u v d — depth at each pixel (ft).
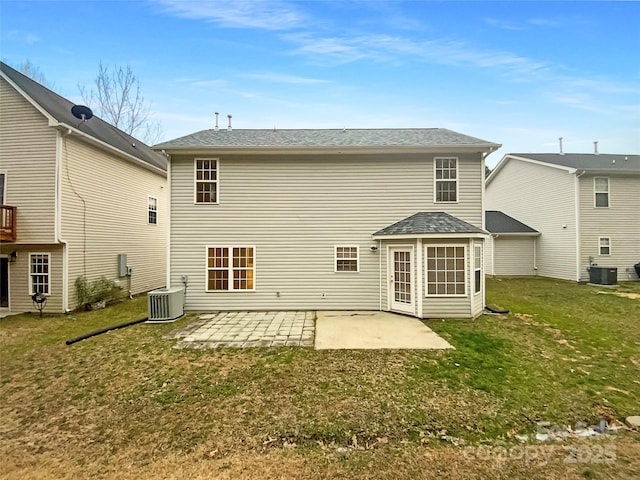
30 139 32.35
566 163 54.44
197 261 32.40
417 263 28.66
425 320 27.78
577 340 22.09
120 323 27.89
